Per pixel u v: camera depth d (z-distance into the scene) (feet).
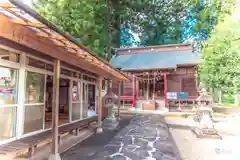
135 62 57.47
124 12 75.25
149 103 47.52
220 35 44.04
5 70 10.77
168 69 50.14
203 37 74.02
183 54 56.75
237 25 42.19
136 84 55.57
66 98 26.05
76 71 20.21
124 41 93.56
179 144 17.37
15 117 11.36
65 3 38.83
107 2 57.47
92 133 20.38
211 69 44.27
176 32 85.51
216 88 46.42
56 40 8.71
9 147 9.95
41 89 14.08
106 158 12.46
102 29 51.83
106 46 55.57
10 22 6.42
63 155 12.92
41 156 12.32
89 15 42.42
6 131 10.71
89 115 25.38
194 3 31.42
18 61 11.62
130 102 53.88
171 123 29.45
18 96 11.62
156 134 20.25
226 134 22.09
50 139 12.62
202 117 21.59
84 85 23.32
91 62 14.75
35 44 8.14
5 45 10.01
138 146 15.51
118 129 22.97
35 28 7.19
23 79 12.00
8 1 4.95
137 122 28.81
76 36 43.06
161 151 14.29
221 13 28.96
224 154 14.48
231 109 41.34
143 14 85.92
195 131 22.09
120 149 14.55
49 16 39.14
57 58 10.70
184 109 46.39
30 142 11.00
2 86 10.61
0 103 10.44
